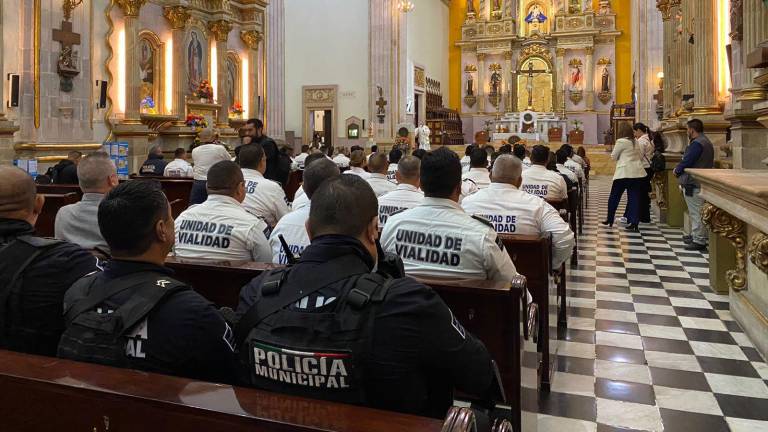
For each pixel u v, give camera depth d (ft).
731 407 12.50
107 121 47.98
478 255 10.18
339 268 5.97
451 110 110.52
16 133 39.14
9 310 7.93
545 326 13.39
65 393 5.12
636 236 34.30
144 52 52.85
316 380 5.65
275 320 5.82
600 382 13.84
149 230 6.59
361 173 25.31
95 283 6.61
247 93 67.26
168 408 4.79
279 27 72.02
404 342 5.59
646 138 40.93
